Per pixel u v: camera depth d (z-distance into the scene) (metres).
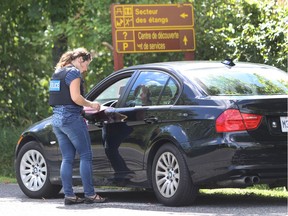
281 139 24.98
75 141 27.36
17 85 55.62
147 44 41.53
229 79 26.59
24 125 55.00
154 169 26.47
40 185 30.52
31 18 51.31
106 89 29.11
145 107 27.03
